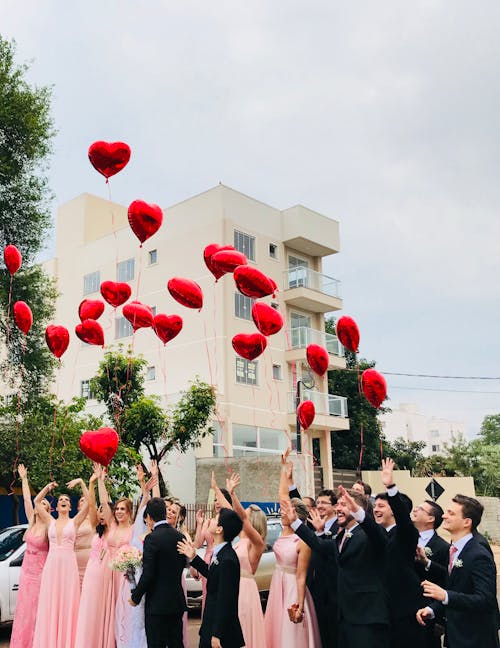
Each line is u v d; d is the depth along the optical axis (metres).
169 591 6.33
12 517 21.58
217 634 5.63
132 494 22.39
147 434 21.52
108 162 8.92
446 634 5.25
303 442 27.83
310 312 32.59
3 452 17.78
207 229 29.00
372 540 5.78
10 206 18.38
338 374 38.62
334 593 6.79
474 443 47.47
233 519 6.12
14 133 18.30
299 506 7.22
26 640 8.12
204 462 25.78
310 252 32.84
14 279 18.91
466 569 5.22
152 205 9.06
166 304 29.77
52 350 9.90
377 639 5.68
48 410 19.08
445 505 34.97
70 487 8.51
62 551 8.05
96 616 7.77
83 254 33.72
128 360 22.62
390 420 97.62
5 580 10.58
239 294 28.78
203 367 28.03
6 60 18.70
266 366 29.27
